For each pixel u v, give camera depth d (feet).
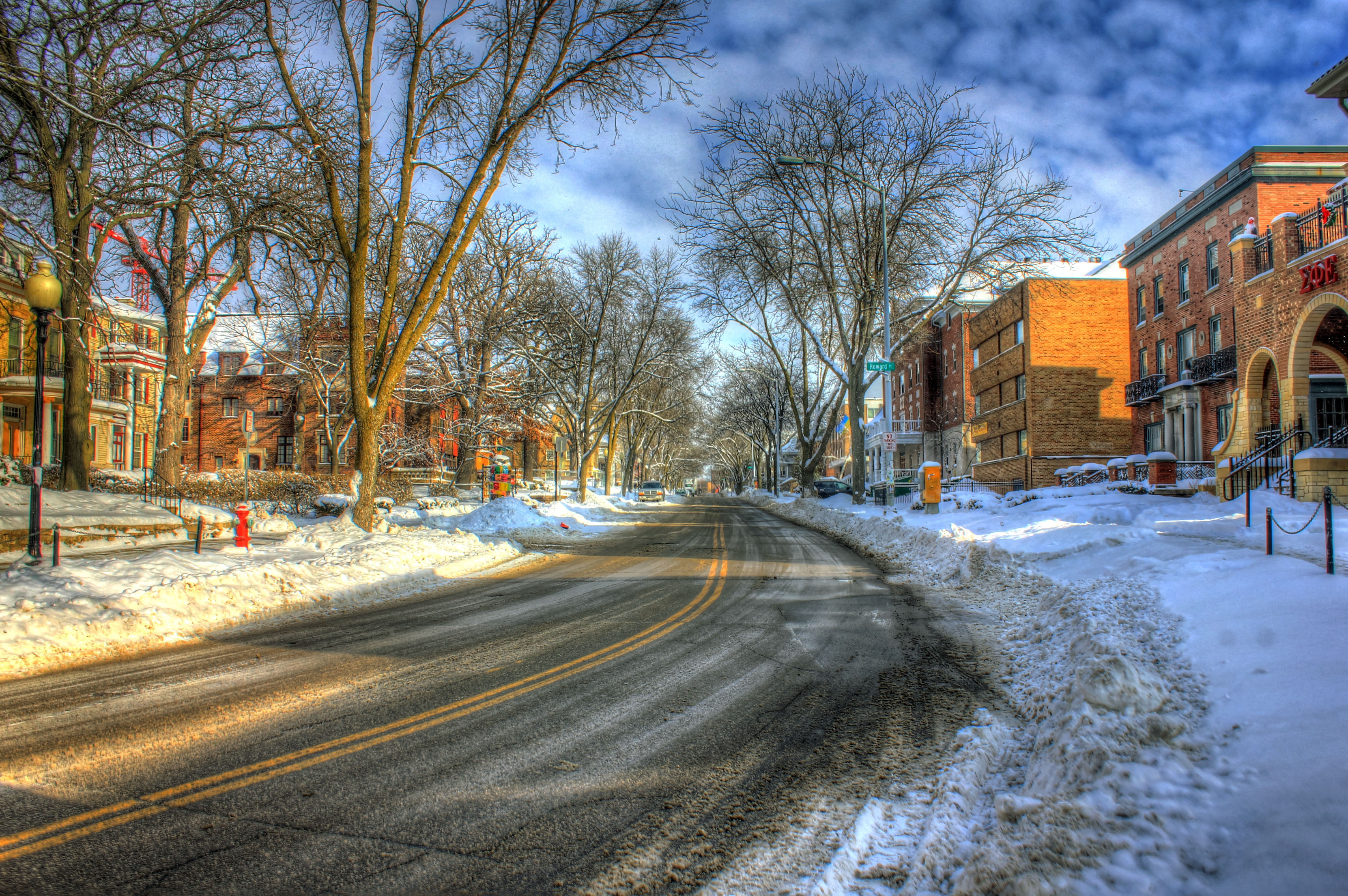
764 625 29.09
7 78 42.27
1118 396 118.93
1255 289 62.03
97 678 21.01
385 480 116.67
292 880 10.23
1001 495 104.73
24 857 10.68
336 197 52.75
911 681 20.80
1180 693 14.66
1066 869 8.88
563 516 98.68
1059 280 109.50
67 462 59.06
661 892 10.14
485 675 21.52
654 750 15.53
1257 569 23.53
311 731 16.44
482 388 115.44
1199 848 8.95
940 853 10.66
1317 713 11.89
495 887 10.19
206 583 30.99
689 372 165.78
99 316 63.93
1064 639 21.63
